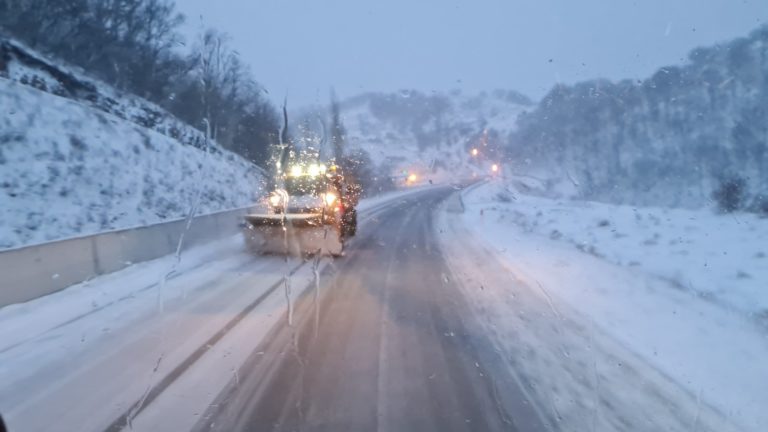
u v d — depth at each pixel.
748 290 9.54
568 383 5.79
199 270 11.93
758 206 20.08
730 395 5.48
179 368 6.06
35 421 4.82
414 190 50.69
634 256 13.38
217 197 24.88
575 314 8.53
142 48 29.28
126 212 18.11
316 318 8.20
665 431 4.76
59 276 9.66
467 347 6.95
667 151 25.50
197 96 30.06
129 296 9.40
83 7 26.27
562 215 23.17
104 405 5.13
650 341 7.12
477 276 11.79
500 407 5.21
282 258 13.82
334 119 28.45
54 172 16.94
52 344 6.82
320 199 15.09
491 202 34.91
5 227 13.78
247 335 7.27
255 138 31.56
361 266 12.94
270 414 4.99
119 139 21.39
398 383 5.75
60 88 22.30
